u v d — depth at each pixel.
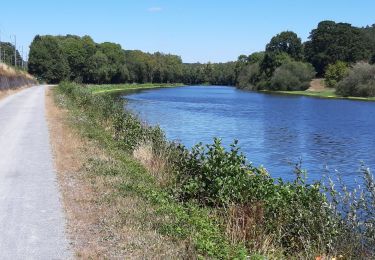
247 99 82.12
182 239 6.96
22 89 62.66
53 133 17.48
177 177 11.48
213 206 10.12
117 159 13.05
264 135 33.22
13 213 7.79
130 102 65.56
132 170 11.84
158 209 8.30
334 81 114.81
